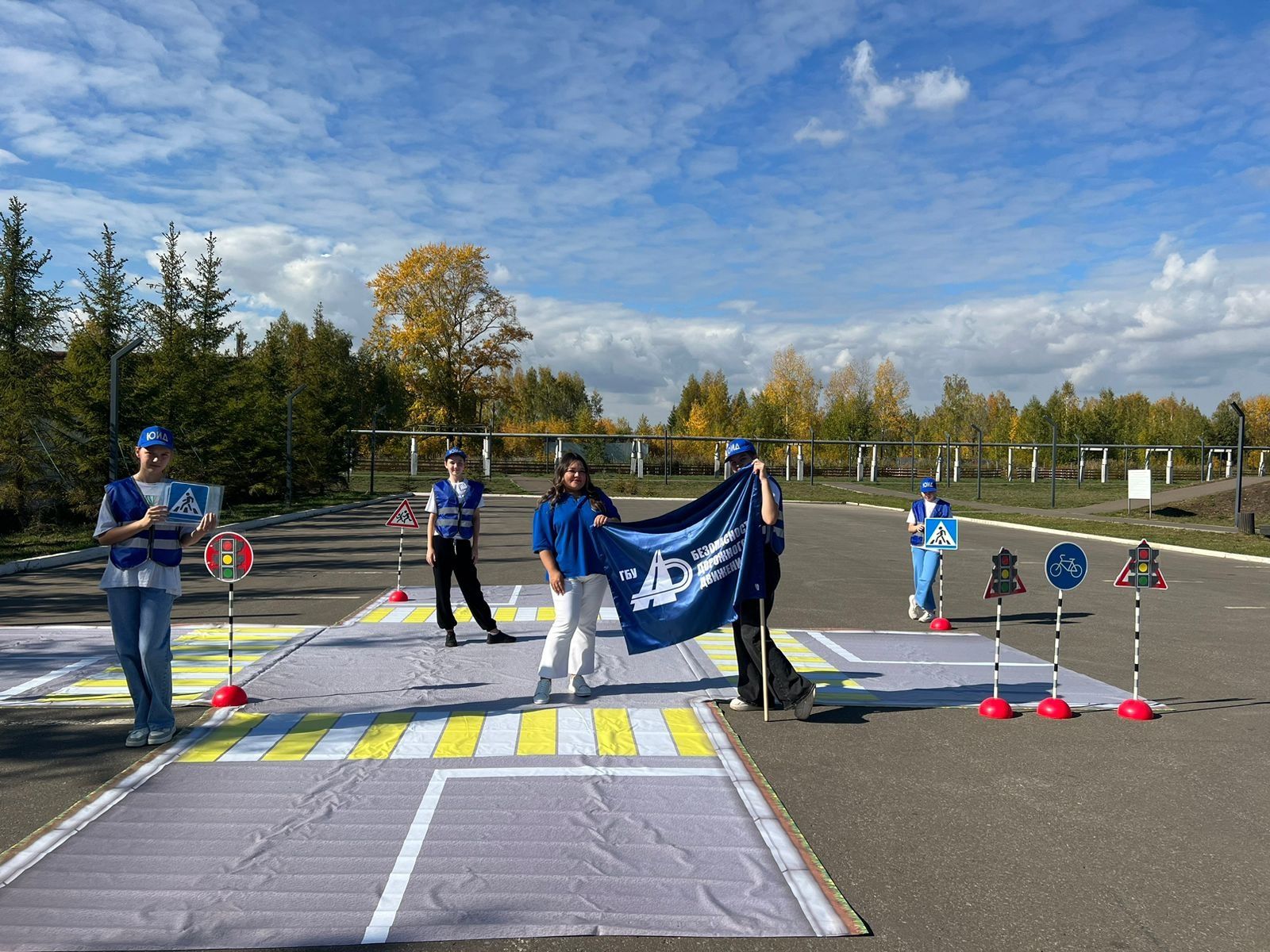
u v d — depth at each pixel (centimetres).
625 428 9400
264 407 3525
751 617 678
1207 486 5597
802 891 391
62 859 416
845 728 653
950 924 369
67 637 952
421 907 372
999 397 11731
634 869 410
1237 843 457
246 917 363
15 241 2425
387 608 1174
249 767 545
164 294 3262
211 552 701
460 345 6731
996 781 545
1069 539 2795
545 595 1322
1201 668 892
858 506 4700
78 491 2427
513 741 600
